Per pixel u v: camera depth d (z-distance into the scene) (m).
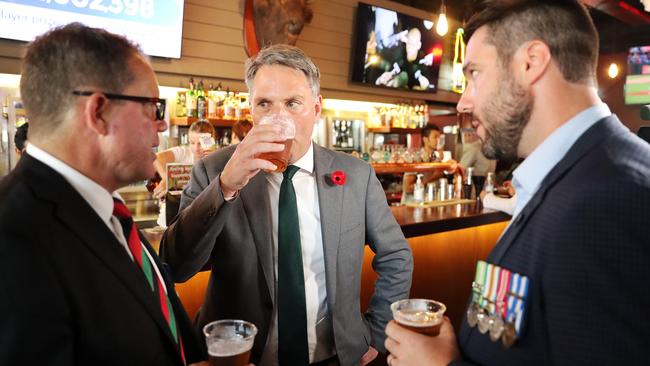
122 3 3.88
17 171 0.84
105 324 0.81
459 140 6.95
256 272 1.46
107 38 0.88
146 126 0.92
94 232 0.84
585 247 0.67
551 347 0.70
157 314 0.88
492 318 0.80
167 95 4.55
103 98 0.85
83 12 3.72
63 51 0.84
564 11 0.79
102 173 0.90
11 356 0.68
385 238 1.71
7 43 3.59
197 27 4.55
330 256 1.51
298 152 1.50
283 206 1.47
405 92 6.47
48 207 0.80
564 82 0.79
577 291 0.67
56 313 0.73
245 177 1.23
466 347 0.87
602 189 0.67
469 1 5.41
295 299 1.44
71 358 0.75
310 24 5.38
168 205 2.11
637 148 0.72
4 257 0.71
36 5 3.53
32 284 0.71
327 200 1.54
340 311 1.52
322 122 5.61
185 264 1.35
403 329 0.96
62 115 0.85
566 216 0.70
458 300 3.18
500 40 0.82
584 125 0.79
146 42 4.09
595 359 0.64
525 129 0.83
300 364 1.43
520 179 0.86
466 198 3.68
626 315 0.63
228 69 4.79
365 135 6.10
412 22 6.12
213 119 4.47
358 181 1.66
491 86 0.84
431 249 2.94
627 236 0.64
